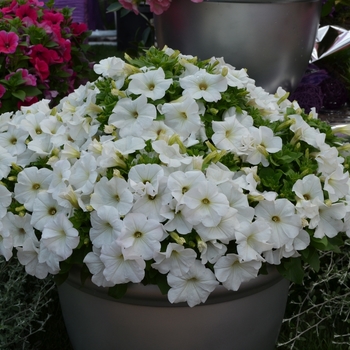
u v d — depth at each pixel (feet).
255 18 5.20
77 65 7.29
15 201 3.84
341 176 3.65
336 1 6.82
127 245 3.30
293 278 3.60
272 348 4.14
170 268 3.41
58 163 3.64
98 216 3.43
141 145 3.59
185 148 3.59
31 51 5.98
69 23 7.28
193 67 3.92
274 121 3.99
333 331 4.92
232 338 3.72
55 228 3.50
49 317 4.60
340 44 6.59
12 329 4.25
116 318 3.65
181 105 3.68
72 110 4.12
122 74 3.92
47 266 3.62
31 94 5.81
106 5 14.25
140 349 3.70
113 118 3.74
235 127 3.72
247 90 4.07
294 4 5.24
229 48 5.33
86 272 3.59
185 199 3.34
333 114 6.44
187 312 3.57
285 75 5.58
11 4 6.54
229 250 3.57
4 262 4.37
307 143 3.86
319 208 3.60
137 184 3.38
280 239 3.47
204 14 5.26
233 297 3.57
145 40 7.80
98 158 3.59
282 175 3.72
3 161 3.82
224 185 3.46
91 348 3.88
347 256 4.85
